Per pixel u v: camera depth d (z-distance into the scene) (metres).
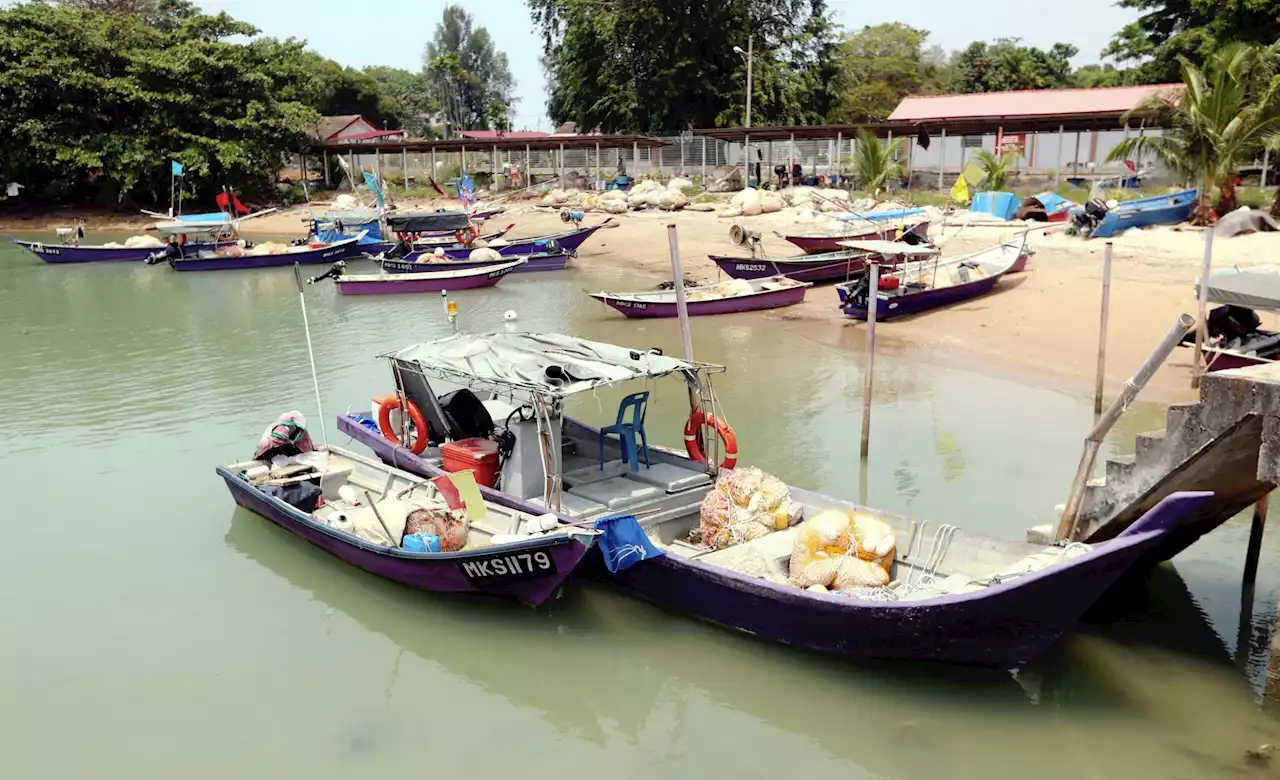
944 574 9.64
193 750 8.47
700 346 23.12
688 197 52.19
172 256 40.12
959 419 16.72
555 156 65.31
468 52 114.75
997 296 25.42
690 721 8.85
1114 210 32.00
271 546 12.51
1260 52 29.81
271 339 25.34
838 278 30.17
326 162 65.69
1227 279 15.88
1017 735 8.36
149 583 11.52
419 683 9.52
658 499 11.28
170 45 57.50
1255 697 8.70
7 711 9.02
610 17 57.88
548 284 34.09
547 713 9.02
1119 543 7.59
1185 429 8.66
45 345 24.80
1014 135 48.78
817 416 17.27
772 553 10.02
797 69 64.00
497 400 14.12
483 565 9.95
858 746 8.40
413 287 32.75
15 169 53.34
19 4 54.50
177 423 17.69
